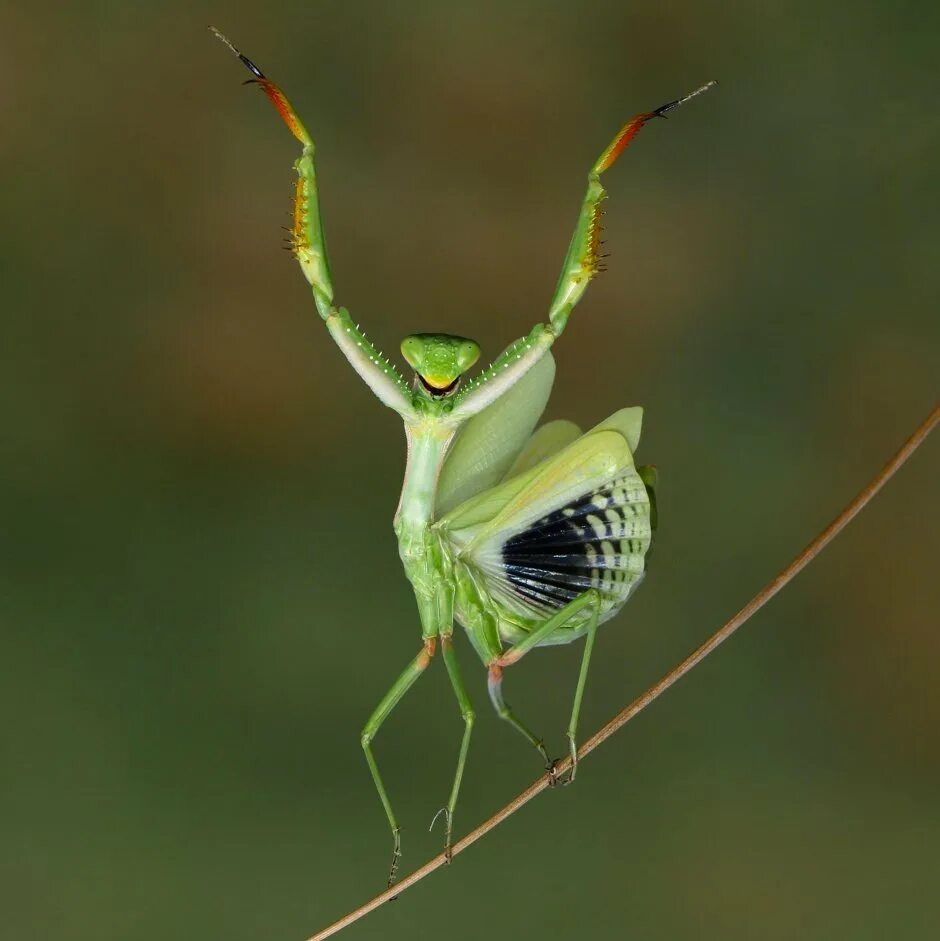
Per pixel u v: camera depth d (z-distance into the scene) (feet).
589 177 2.07
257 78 2.06
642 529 2.10
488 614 2.10
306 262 2.07
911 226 3.47
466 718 2.10
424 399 2.09
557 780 2.08
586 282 2.07
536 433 2.14
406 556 2.10
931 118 3.62
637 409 2.10
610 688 2.71
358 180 3.65
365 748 2.10
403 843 2.48
